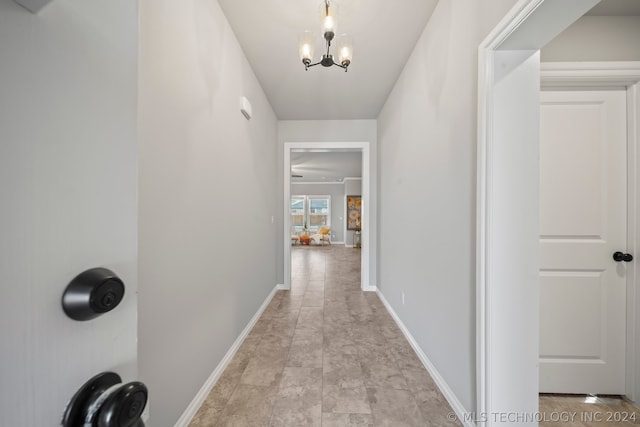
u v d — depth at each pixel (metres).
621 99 1.56
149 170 1.05
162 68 1.13
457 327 1.40
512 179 1.08
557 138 1.59
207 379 1.55
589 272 1.58
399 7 1.66
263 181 2.84
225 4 1.66
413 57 2.08
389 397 1.53
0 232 0.28
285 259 3.69
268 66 2.34
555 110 1.59
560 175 1.59
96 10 0.35
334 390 1.59
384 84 2.65
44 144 0.31
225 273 1.81
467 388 1.30
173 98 1.21
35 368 0.30
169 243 1.18
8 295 0.28
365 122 3.62
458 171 1.39
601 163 1.58
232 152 1.92
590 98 1.57
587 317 1.58
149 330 1.06
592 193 1.58
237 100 2.01
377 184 3.56
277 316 2.72
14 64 0.29
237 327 2.04
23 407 0.29
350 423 1.35
